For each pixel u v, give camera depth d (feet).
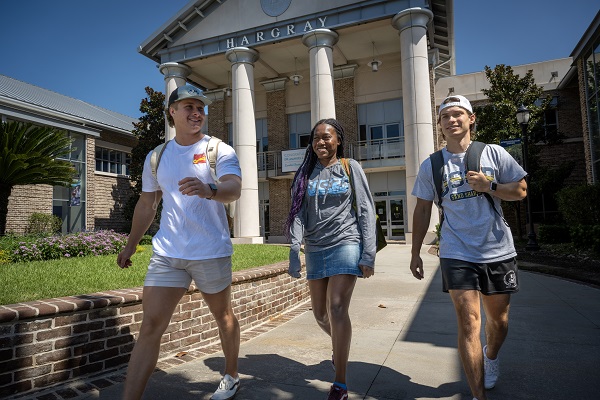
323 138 9.96
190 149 8.88
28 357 9.66
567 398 9.17
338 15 64.85
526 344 13.17
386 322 16.47
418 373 10.88
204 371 11.30
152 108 85.87
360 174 9.77
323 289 10.00
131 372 7.88
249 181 68.23
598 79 57.41
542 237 55.98
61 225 66.80
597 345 13.01
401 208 75.66
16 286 14.69
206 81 85.92
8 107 60.49
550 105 76.38
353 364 11.61
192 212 8.52
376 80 77.46
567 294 21.62
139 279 17.16
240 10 70.79
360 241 9.59
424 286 24.52
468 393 9.57
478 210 8.56
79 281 16.28
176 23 73.72
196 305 13.66
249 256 28.07
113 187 87.04
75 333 10.53
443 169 9.09
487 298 8.87
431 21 64.18
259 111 86.28
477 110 68.90
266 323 17.15
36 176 38.73
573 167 66.85
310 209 9.91
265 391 9.89
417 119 59.72
